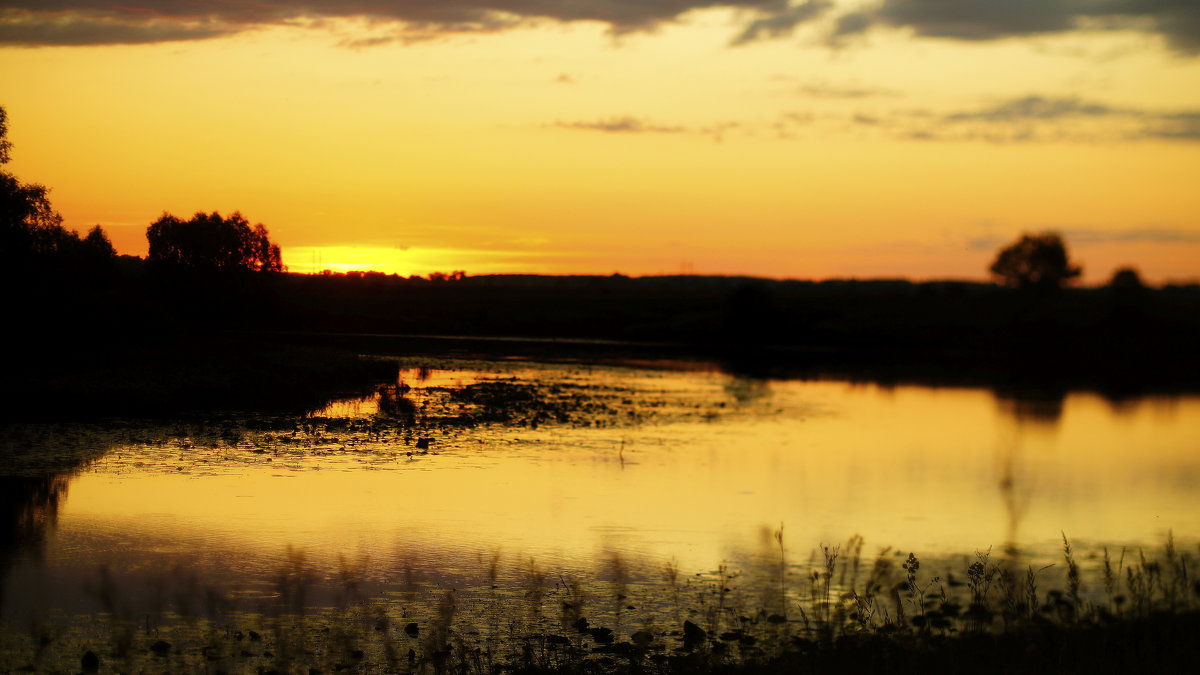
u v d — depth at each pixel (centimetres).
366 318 10562
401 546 1502
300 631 1077
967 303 11319
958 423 3906
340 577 1320
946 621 1191
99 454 2211
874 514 1984
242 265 9044
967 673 847
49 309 4275
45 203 4397
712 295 16350
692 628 1133
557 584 1339
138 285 8538
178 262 8762
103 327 4556
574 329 10812
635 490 2086
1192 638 945
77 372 3662
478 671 946
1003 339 9406
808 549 1630
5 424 2623
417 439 2675
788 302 12075
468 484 2047
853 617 1134
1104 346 8881
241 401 3416
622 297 14588
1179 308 10594
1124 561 1617
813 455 2819
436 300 12700
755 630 1164
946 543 1741
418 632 1091
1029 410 4538
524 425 3111
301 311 10331
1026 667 860
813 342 9931
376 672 945
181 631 1055
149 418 2864
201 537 1502
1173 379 6769
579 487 2083
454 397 3825
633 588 1343
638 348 8519
